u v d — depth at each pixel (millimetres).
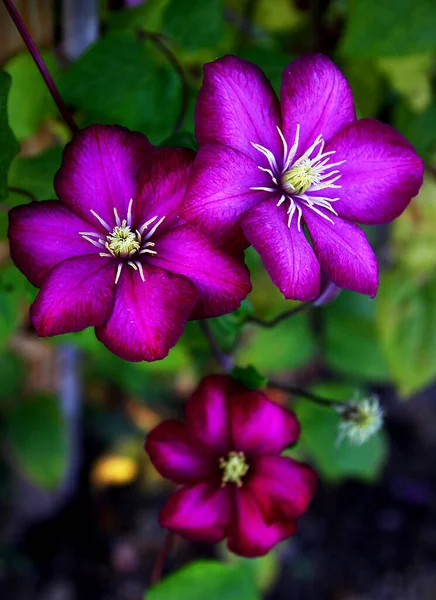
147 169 448
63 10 583
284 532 528
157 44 543
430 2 551
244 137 452
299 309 517
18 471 1008
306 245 448
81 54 566
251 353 818
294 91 458
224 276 441
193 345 638
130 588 1059
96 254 453
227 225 439
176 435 528
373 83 688
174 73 553
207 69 441
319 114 466
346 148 473
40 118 569
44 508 1078
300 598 1099
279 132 455
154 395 1104
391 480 1216
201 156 433
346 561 1133
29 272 450
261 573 836
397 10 555
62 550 1071
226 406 527
